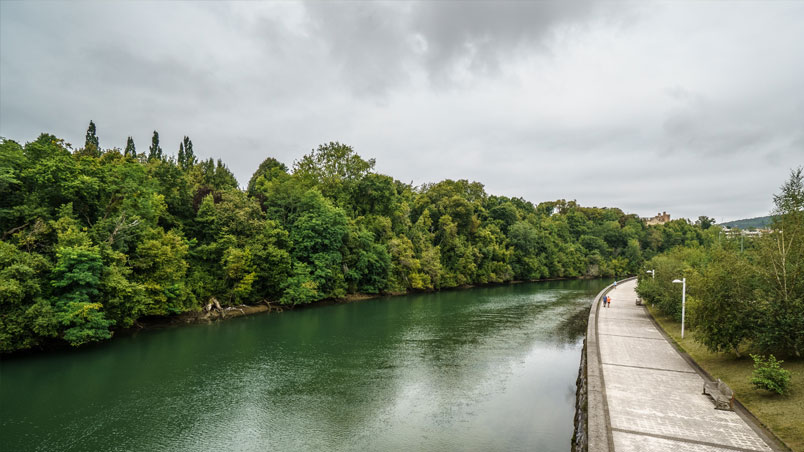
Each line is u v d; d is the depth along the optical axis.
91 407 18.00
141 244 31.77
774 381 14.24
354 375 22.44
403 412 17.55
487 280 82.12
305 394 19.59
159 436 15.39
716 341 18.20
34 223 27.20
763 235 18.52
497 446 14.48
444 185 97.31
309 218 50.25
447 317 41.47
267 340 30.56
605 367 19.08
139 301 29.59
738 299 17.67
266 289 45.50
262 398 19.09
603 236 124.56
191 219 42.56
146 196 35.00
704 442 11.43
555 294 65.25
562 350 28.23
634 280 90.38
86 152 51.66
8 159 27.61
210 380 21.53
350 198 66.31
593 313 35.19
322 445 14.68
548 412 17.56
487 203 107.06
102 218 31.80
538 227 110.50
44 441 14.97
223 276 40.97
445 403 18.55
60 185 29.31
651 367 19.19
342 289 52.62
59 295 25.44
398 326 36.47
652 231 135.62
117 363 24.33
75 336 24.69
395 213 69.56
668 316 33.56
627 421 12.89
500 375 22.56
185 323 36.44
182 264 35.09
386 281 60.00
